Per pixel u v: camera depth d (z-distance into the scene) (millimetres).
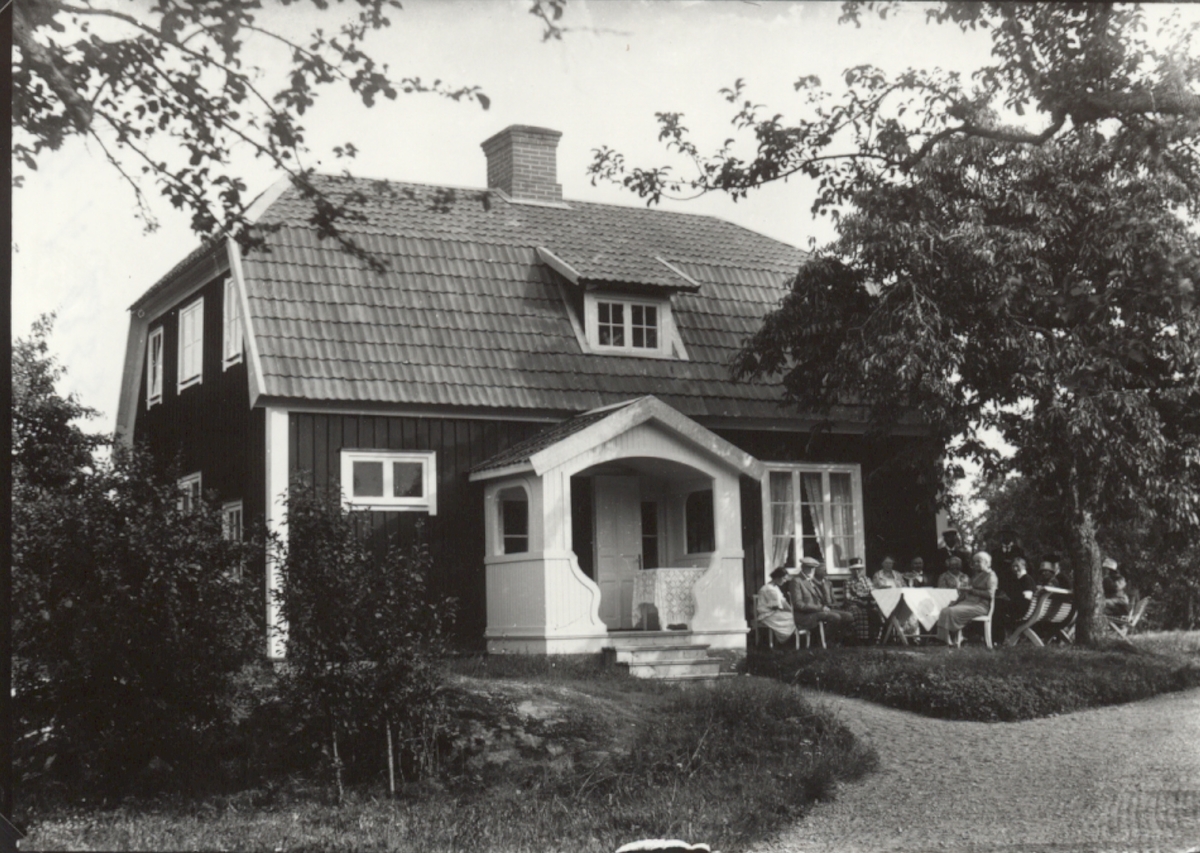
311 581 11328
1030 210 16906
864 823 10180
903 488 21328
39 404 14797
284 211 18891
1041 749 12539
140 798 10875
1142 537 25906
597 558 19094
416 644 11555
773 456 20438
